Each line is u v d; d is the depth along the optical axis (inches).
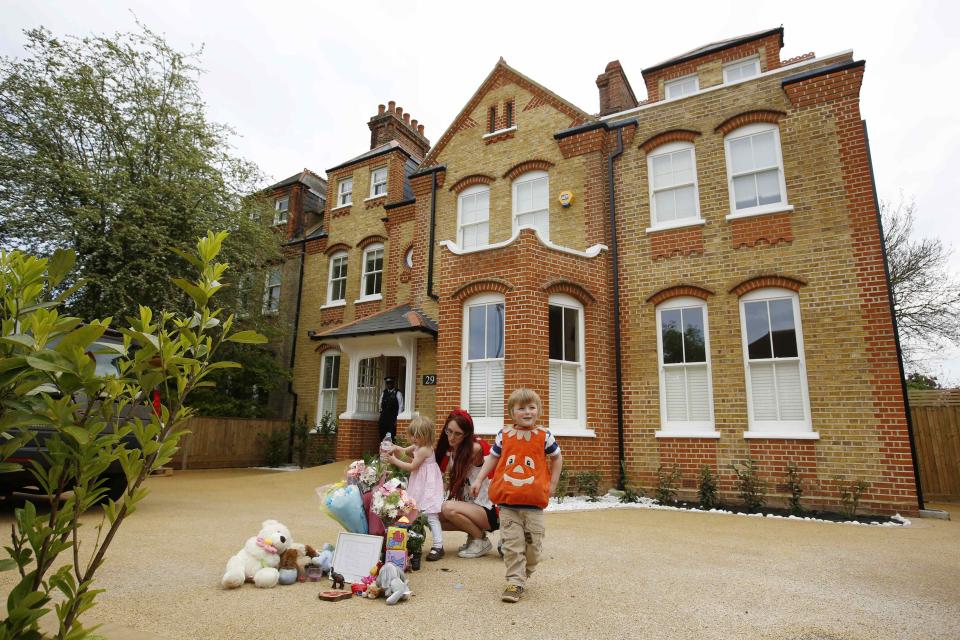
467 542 211.5
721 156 438.0
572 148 501.4
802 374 381.4
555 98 526.9
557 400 417.7
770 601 156.0
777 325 397.1
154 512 299.1
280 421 704.4
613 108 616.4
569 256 439.8
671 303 436.8
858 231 379.6
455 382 434.3
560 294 433.4
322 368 716.7
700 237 431.5
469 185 563.2
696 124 454.0
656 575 183.6
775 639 127.6
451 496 214.4
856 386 362.6
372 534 183.5
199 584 166.1
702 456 398.3
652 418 422.3
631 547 230.1
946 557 217.2
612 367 446.9
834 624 137.9
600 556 211.8
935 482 450.6
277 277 803.4
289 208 844.6
